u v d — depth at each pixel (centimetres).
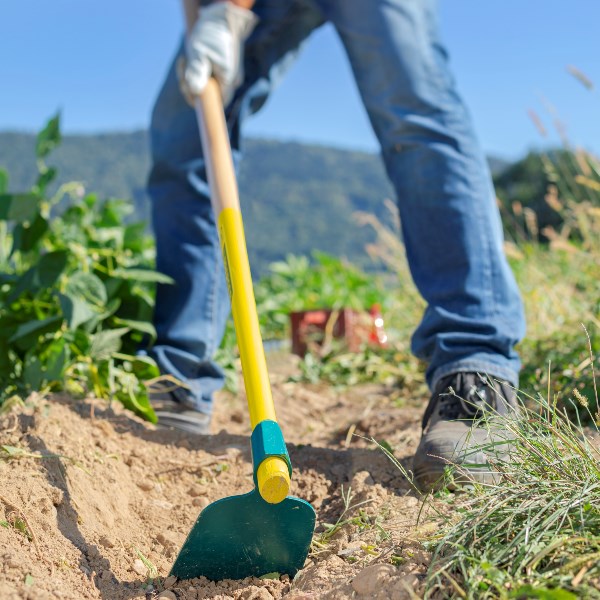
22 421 188
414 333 204
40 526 146
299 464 203
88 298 257
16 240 260
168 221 246
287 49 266
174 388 235
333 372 394
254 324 148
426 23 204
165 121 244
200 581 145
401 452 209
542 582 115
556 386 243
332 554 150
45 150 301
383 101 204
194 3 246
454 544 125
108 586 140
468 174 199
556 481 138
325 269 708
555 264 454
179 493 186
